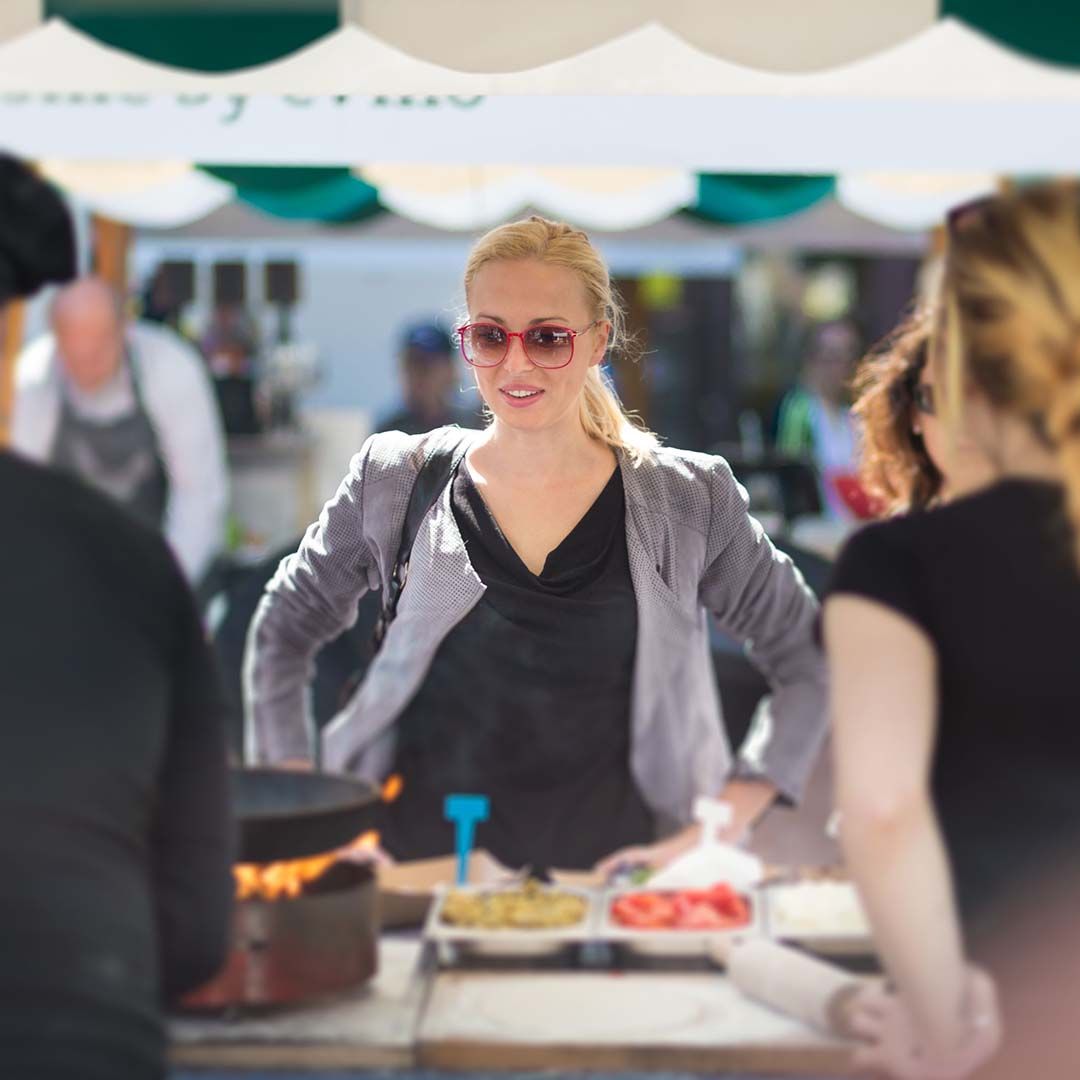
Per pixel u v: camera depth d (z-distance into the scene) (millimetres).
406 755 6770
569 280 6055
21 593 3635
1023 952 3783
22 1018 3287
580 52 6039
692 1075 4500
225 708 4113
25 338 11547
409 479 6312
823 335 16922
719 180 12039
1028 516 3844
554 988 5000
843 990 4500
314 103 9172
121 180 11828
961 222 4031
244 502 15539
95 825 3564
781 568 6617
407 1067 4570
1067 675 3779
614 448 6379
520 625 6344
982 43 6082
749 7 5984
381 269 21703
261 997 4770
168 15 6098
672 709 6703
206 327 16250
